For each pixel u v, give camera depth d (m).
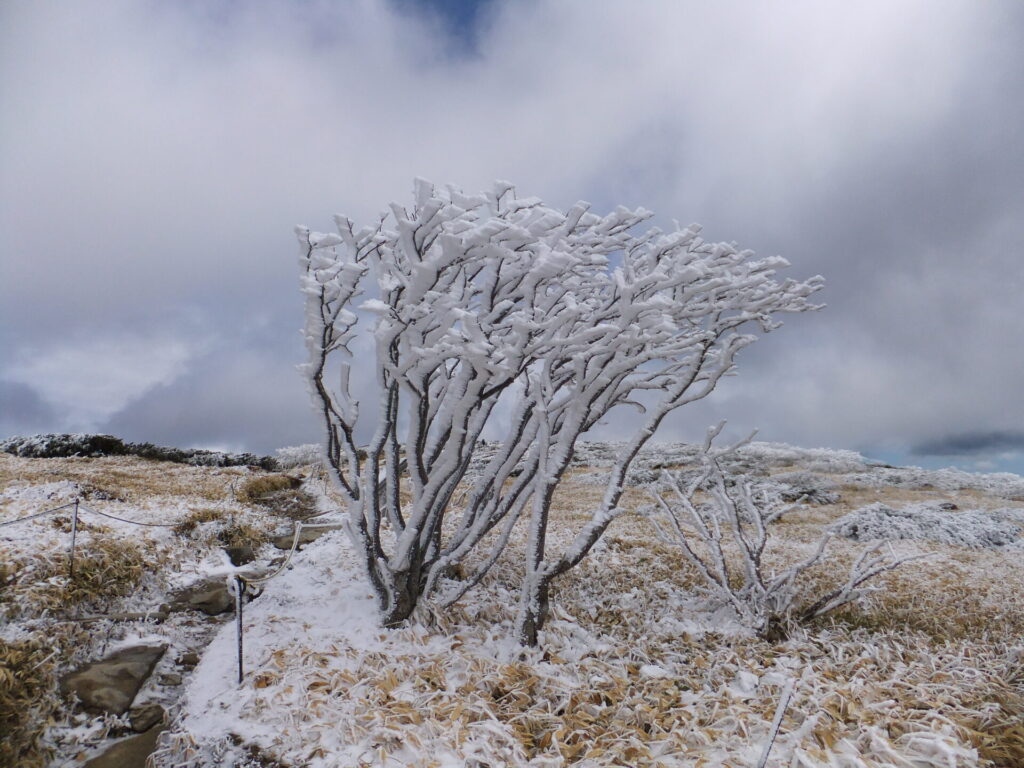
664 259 5.47
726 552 10.14
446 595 6.39
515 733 3.92
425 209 4.39
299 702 4.11
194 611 6.36
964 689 4.61
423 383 5.15
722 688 4.54
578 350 4.99
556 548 9.41
